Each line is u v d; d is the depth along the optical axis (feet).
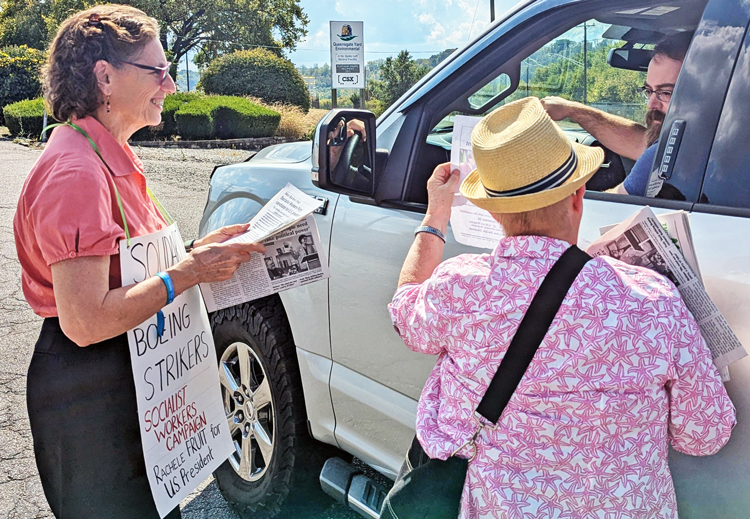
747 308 4.60
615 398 4.25
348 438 8.38
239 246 6.24
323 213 8.25
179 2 129.39
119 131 6.09
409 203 7.39
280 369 9.04
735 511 4.80
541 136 4.30
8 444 11.26
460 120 5.76
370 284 7.63
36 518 9.48
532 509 4.47
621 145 6.77
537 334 4.34
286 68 78.23
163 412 6.33
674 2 5.95
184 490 6.57
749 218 4.76
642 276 4.42
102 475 6.18
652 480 4.46
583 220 5.67
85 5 121.29
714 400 4.31
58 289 5.53
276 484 9.29
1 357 14.52
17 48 91.61
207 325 6.91
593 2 6.53
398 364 7.41
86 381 5.96
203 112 59.67
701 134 5.18
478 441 4.65
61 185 5.42
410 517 4.90
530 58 7.47
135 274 5.91
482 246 6.06
